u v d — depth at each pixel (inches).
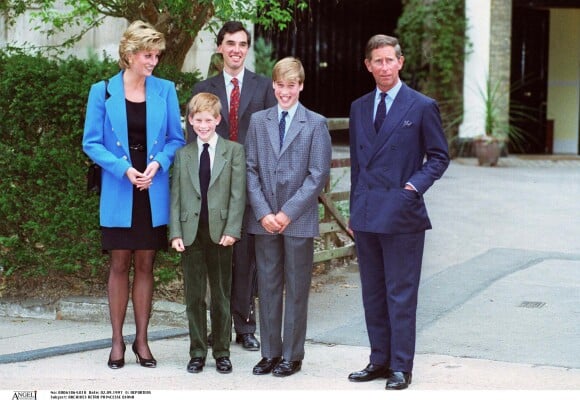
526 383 210.5
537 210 476.4
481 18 732.0
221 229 220.7
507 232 414.0
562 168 694.5
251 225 221.8
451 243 388.8
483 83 735.1
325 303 297.1
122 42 218.8
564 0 777.6
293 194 217.2
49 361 233.3
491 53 732.0
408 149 206.2
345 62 812.6
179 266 275.6
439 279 323.9
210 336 247.9
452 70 737.6
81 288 289.9
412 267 207.2
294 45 804.6
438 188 553.6
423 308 284.8
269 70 605.3
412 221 205.3
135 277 229.0
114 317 226.5
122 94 221.1
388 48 204.2
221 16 271.3
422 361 229.9
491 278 325.1
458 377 215.5
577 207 488.4
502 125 739.4
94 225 277.3
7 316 288.4
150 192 221.6
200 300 223.6
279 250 219.9
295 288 217.5
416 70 748.0
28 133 280.1
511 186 569.0
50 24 358.0
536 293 304.3
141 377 217.6
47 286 290.0
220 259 223.3
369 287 213.9
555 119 852.0
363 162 209.6
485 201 503.8
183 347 248.8
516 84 800.9
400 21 752.3
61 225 277.6
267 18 318.3
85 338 259.3
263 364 221.1
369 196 207.9
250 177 221.5
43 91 272.7
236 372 222.4
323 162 216.8
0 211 283.4
